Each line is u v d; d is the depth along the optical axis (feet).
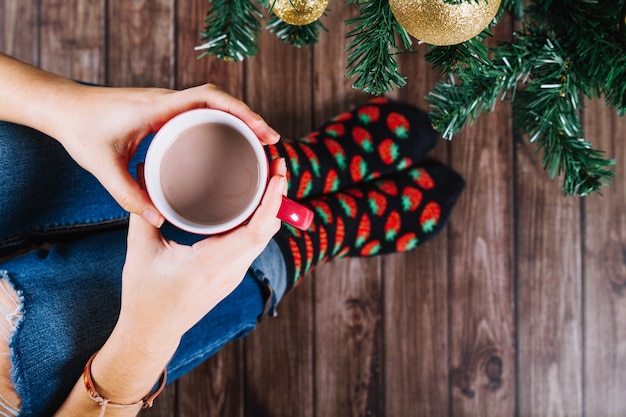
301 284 4.09
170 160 1.77
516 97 2.82
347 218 3.79
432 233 3.92
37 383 2.31
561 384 4.00
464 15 1.69
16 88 2.25
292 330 4.10
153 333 2.01
